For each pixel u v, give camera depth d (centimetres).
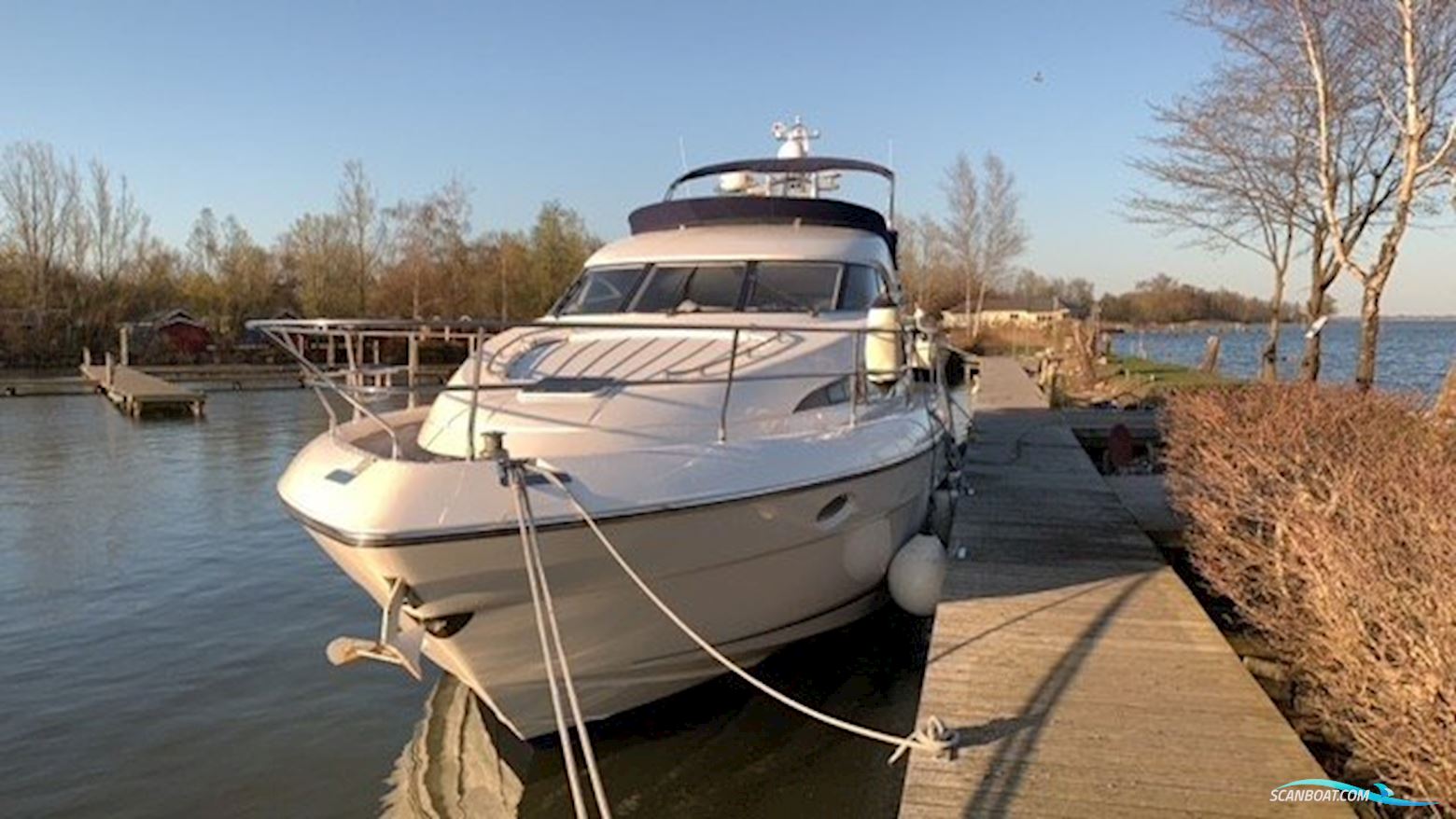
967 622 526
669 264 681
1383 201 1254
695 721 557
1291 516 472
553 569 428
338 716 643
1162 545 745
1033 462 1038
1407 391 821
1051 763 375
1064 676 455
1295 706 486
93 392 3428
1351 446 557
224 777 562
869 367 605
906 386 664
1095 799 349
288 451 1984
